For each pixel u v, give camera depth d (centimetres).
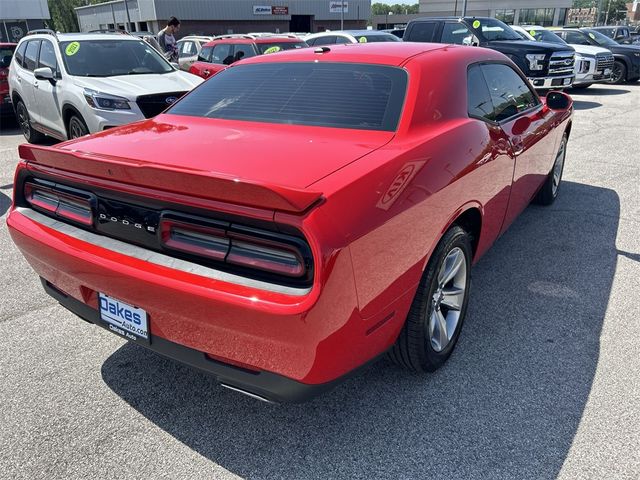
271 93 291
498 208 326
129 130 284
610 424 237
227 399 260
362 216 190
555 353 291
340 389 264
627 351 292
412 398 257
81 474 215
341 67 294
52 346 304
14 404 255
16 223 255
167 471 217
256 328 183
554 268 397
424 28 1223
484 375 273
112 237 224
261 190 171
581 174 658
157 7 3828
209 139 250
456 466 217
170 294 195
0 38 3125
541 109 424
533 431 234
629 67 1645
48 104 750
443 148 249
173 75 758
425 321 248
